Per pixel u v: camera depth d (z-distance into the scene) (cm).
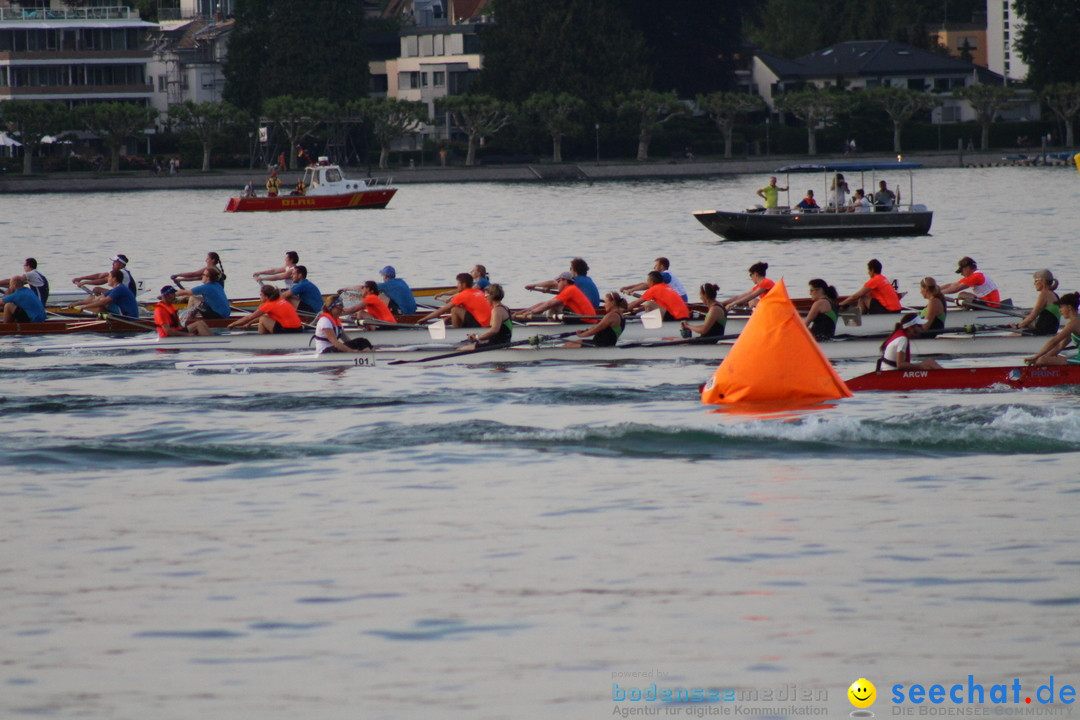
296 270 11269
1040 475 6169
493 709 3825
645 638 4303
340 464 6712
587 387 8725
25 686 4009
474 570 4991
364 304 10544
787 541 5266
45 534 5534
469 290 10562
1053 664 4034
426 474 6481
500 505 5900
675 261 18325
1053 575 4769
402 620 4488
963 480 6131
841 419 7188
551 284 11625
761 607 4550
